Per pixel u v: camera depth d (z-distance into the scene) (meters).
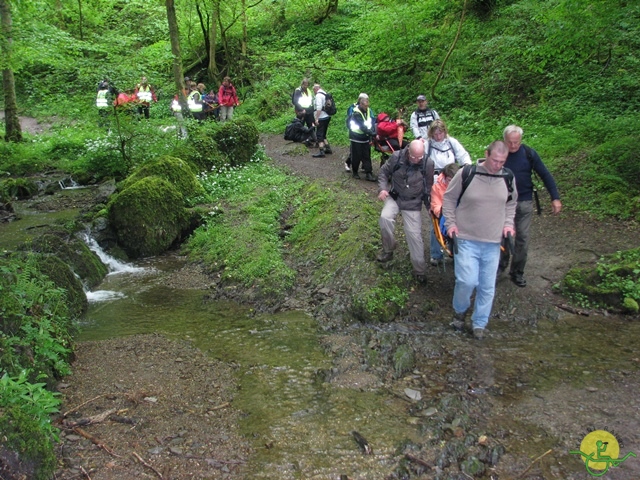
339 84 19.94
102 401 4.67
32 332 4.89
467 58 16.78
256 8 26.95
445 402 4.58
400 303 6.48
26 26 13.69
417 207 6.59
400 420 4.40
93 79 14.38
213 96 18.56
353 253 7.47
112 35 14.38
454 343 5.70
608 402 4.55
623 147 9.91
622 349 5.44
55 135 17.84
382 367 5.29
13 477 3.30
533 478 3.73
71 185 13.09
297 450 4.04
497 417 4.41
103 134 16.88
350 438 4.17
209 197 10.67
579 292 6.54
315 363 5.41
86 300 7.16
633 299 6.19
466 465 3.84
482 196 5.32
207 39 24.66
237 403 4.69
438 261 7.25
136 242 9.34
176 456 3.95
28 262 6.38
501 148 5.14
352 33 23.62
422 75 17.70
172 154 11.87
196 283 8.03
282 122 18.86
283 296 7.14
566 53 14.31
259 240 8.63
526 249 6.48
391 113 16.42
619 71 13.30
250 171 12.43
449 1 19.34
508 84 14.85
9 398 3.64
